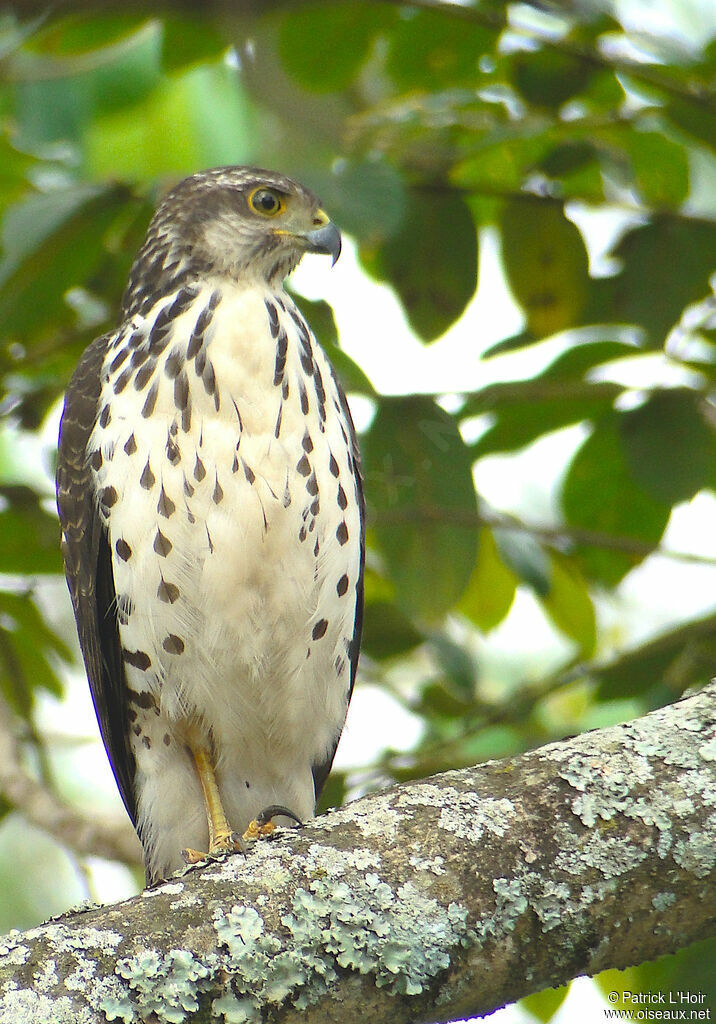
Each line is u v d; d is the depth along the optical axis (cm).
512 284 1101
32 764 1438
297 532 872
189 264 952
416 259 1066
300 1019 571
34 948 559
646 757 616
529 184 1080
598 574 1162
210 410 859
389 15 1055
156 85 1281
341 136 1130
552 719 1352
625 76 1017
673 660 1103
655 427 1031
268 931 575
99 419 895
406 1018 585
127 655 919
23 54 1184
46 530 1127
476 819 604
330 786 1083
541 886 589
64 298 1049
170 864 969
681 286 1030
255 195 960
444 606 1044
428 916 584
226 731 941
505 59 1067
